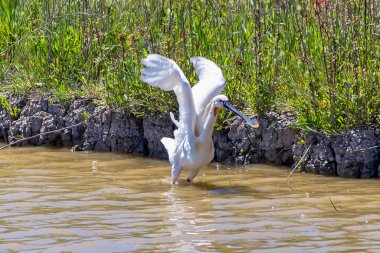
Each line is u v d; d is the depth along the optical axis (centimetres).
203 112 1248
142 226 985
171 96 1434
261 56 1382
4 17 1750
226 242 913
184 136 1229
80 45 1620
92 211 1060
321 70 1347
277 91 1384
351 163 1264
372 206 1071
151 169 1345
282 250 878
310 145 1304
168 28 1486
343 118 1302
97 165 1370
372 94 1291
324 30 1323
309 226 976
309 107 1320
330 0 1374
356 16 1312
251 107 1386
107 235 945
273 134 1351
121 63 1483
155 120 1438
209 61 1314
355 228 962
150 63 1202
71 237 936
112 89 1485
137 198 1141
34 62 1641
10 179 1255
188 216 1034
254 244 903
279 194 1160
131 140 1470
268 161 1366
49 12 1659
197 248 891
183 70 1444
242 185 1225
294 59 1384
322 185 1213
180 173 1262
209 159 1234
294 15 1418
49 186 1208
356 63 1286
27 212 1052
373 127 1277
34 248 894
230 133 1391
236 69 1427
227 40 1471
